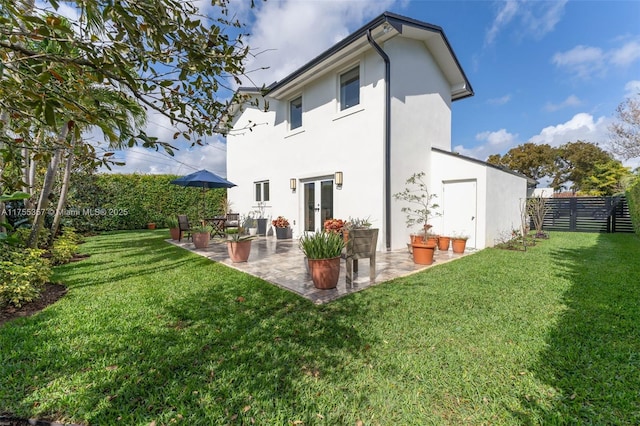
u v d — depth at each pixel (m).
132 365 2.56
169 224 11.27
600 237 11.52
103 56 1.61
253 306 4.00
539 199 12.05
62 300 4.24
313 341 3.00
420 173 9.23
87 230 13.23
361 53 8.53
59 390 2.22
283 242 10.60
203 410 2.03
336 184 9.54
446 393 2.21
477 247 8.80
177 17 1.89
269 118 12.87
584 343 2.88
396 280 5.25
